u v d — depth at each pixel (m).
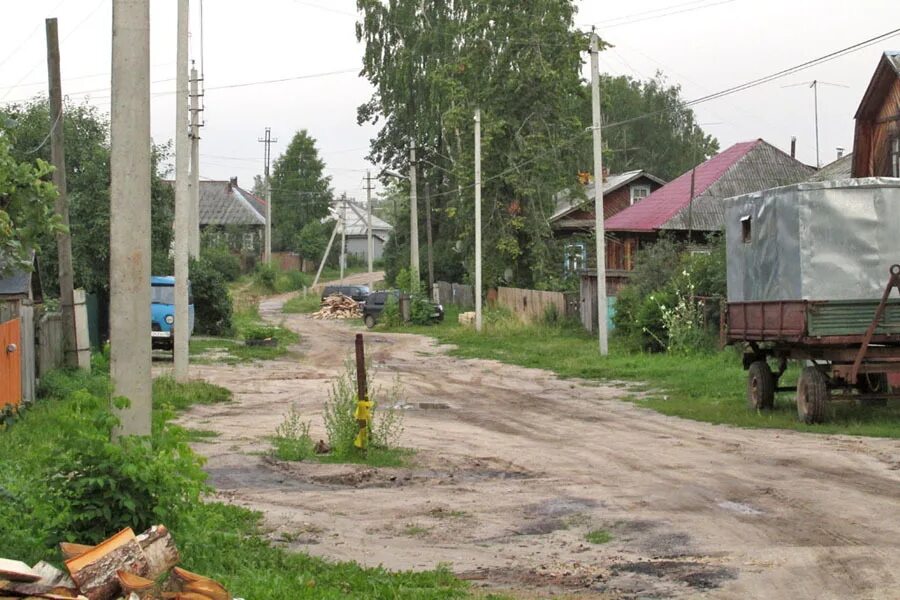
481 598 7.87
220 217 109.19
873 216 18.86
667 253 40.06
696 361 30.84
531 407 23.36
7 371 17.69
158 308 37.06
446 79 54.12
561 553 9.59
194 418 20.77
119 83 8.67
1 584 5.95
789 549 9.35
